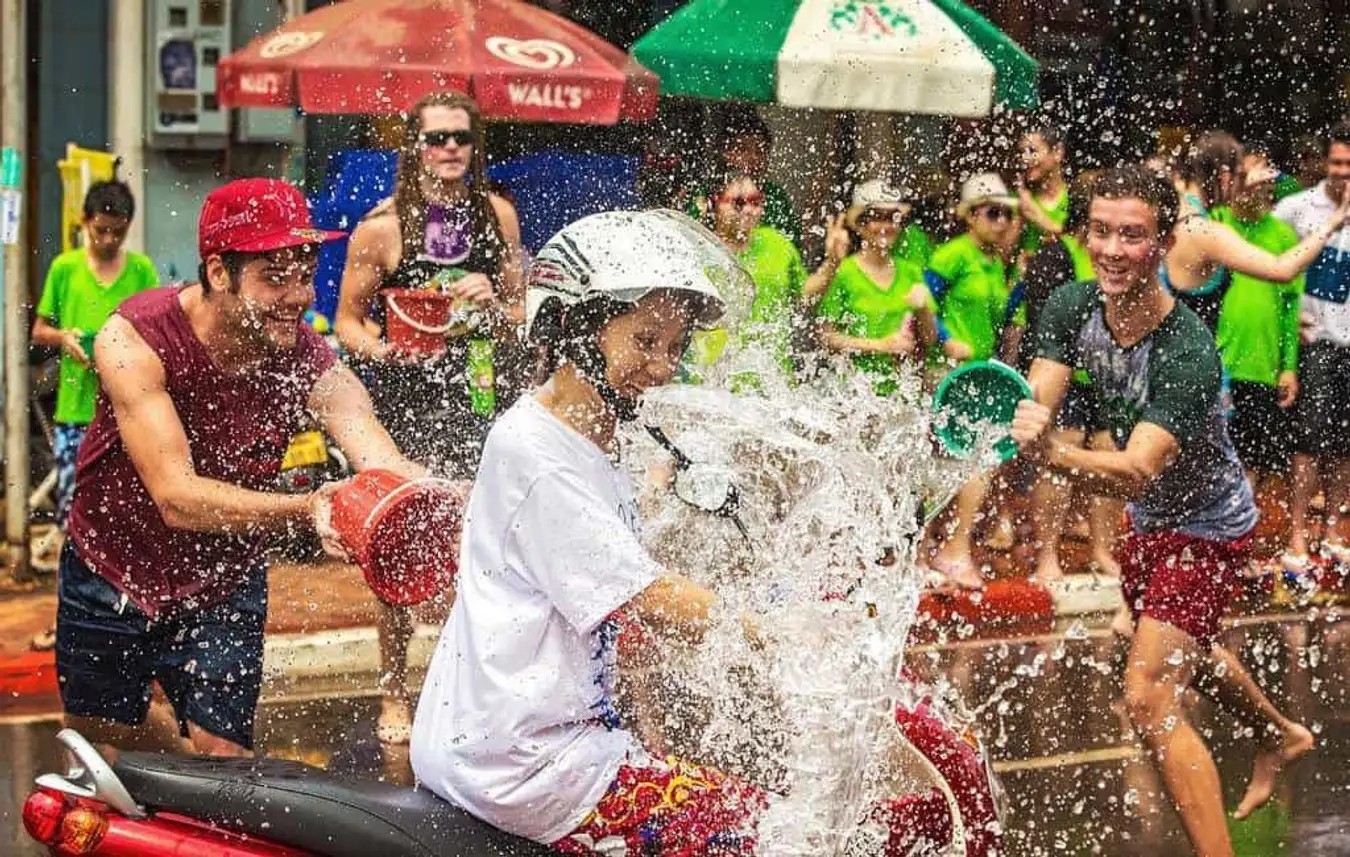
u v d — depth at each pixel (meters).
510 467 5.71
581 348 5.73
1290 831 9.78
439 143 11.81
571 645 5.73
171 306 7.54
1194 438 8.62
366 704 12.06
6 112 14.52
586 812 5.71
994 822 6.09
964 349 14.54
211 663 7.75
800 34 15.49
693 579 6.49
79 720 7.87
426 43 14.67
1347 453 15.98
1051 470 9.41
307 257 7.49
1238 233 15.38
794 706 5.88
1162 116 19.11
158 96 17.33
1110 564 15.41
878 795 5.97
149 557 7.67
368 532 6.95
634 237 5.77
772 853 5.76
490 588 5.75
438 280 11.80
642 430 6.19
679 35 15.38
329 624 13.35
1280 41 19.25
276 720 11.70
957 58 15.68
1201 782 8.39
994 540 15.89
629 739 5.84
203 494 7.39
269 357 7.67
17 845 9.38
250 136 17.41
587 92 14.62
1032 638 13.80
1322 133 17.34
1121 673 12.85
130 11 17.19
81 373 14.35
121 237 14.23
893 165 16.28
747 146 14.23
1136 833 9.64
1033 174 14.72
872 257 14.11
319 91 14.41
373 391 11.73
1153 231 8.67
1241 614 14.73
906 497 6.36
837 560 6.23
